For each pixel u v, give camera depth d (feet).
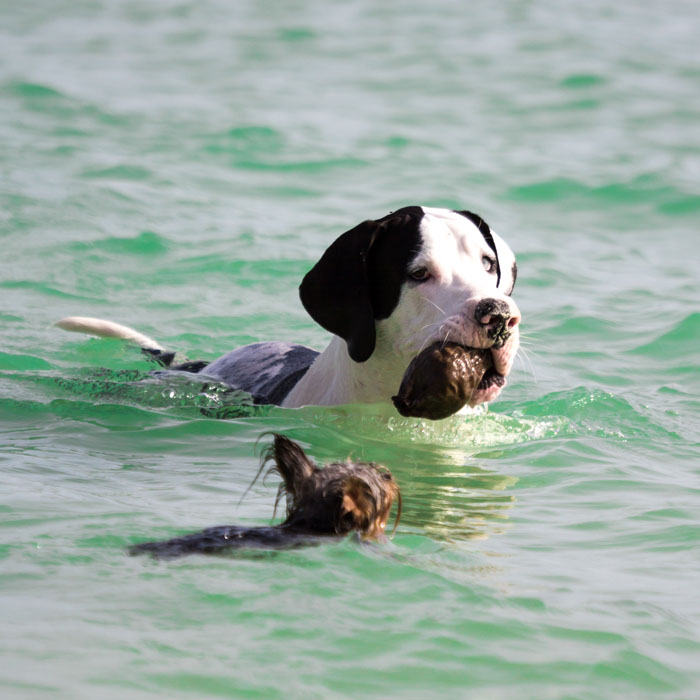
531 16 284.41
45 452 66.85
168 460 66.28
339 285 71.67
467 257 70.85
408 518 56.59
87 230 131.64
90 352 98.17
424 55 243.60
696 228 144.56
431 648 38.91
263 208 144.36
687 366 95.91
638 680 37.81
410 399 65.92
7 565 44.37
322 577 43.73
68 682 35.37
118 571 43.75
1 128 176.96
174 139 175.22
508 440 74.08
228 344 102.89
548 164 169.58
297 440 71.51
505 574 47.39
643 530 55.26
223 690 35.50
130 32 267.39
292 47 252.01
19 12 290.76
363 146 176.14
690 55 244.63
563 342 102.83
